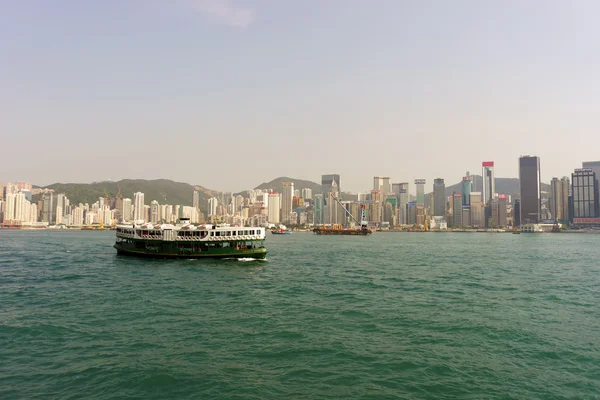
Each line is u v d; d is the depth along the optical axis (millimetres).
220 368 31469
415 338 39406
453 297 60375
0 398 26375
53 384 28516
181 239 105125
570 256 142625
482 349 36375
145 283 71000
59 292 62312
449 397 27219
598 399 27172
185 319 45938
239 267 94938
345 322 45250
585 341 38812
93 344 36906
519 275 86688
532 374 31016
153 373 30375
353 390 27984
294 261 115188
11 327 42156
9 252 137750
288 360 33281
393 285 71562
